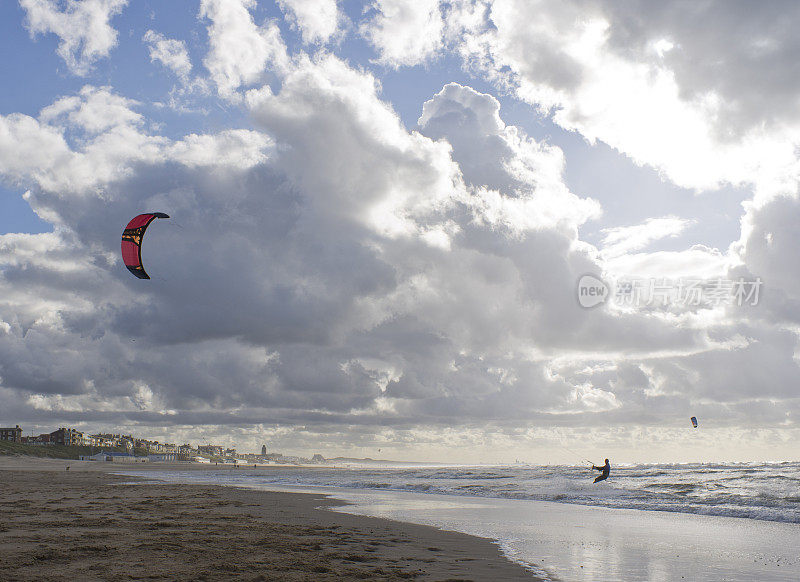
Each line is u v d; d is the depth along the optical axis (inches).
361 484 1974.7
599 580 451.2
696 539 703.1
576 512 1047.6
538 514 995.9
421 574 447.5
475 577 445.4
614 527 821.9
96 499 1205.7
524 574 465.1
